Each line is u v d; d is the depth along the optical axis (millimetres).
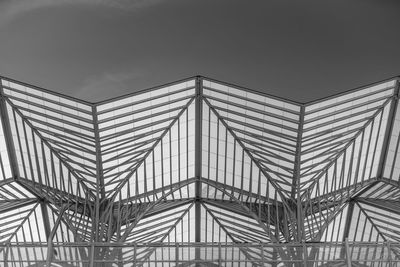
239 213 57219
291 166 53219
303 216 52219
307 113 49750
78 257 35500
